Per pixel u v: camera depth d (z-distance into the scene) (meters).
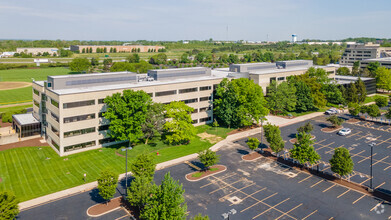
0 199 40.31
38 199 51.06
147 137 78.69
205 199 51.31
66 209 48.22
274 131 70.25
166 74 94.81
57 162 66.44
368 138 84.06
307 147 61.53
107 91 74.81
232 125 96.00
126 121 68.62
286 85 107.31
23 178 58.69
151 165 53.59
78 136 71.81
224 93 91.12
